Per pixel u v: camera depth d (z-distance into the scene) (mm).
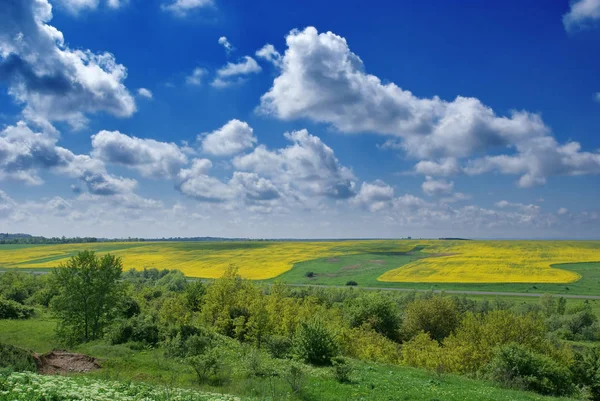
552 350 54750
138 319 42438
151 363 30859
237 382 27812
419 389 29422
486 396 28875
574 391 39594
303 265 164625
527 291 118625
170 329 40906
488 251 185250
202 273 146625
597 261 156250
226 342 43875
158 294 89312
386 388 28656
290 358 40375
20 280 87938
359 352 51500
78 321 45281
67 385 17641
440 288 124375
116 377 25016
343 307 87500
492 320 60469
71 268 45938
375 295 83625
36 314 59906
